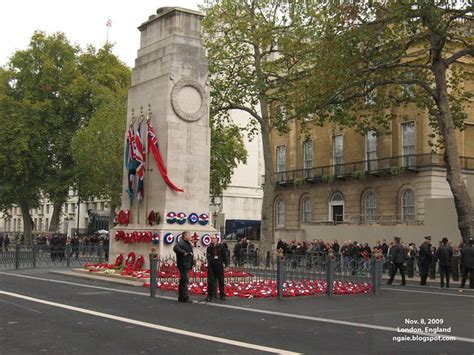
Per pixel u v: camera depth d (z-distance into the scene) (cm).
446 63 2764
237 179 6612
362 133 3278
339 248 3238
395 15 2506
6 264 2939
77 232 5628
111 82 5369
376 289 1870
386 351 856
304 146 5072
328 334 1041
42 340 969
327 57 2667
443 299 1722
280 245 3309
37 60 5234
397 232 3444
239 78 3612
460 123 3212
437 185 3944
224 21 3494
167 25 2361
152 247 2162
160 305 1438
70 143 4938
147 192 2292
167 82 2255
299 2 3309
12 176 5138
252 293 1672
